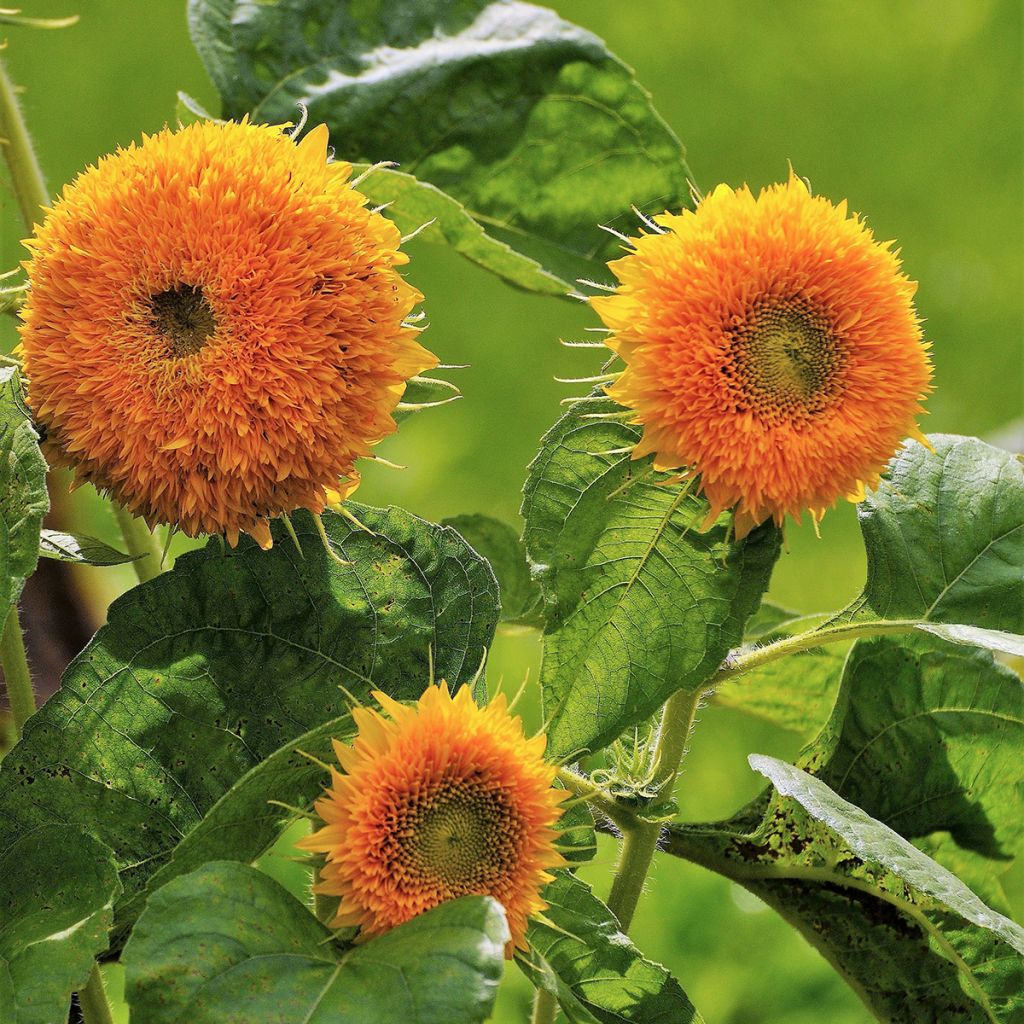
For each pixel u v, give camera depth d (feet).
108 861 6.88
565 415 7.04
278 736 7.04
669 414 6.88
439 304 18.62
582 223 7.80
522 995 9.98
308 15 7.67
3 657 7.20
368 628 7.09
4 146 7.40
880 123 21.50
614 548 7.04
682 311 6.88
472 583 7.13
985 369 18.02
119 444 6.84
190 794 7.00
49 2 21.36
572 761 7.04
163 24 21.42
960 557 7.31
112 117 19.57
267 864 10.57
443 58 7.68
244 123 6.93
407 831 6.75
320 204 6.85
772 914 11.08
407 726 6.78
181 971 6.66
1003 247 19.65
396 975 6.64
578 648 7.04
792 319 6.90
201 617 7.05
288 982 6.66
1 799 6.95
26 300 6.92
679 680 7.02
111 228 6.83
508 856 6.77
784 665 7.68
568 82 7.70
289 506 6.89
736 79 21.99
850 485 6.91
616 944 6.97
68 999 6.72
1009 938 6.87
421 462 16.07
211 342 6.82
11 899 6.89
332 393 6.84
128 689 7.00
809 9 23.32
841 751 7.45
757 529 7.03
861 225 6.95
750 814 7.40
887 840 6.99
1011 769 7.43
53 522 8.17
